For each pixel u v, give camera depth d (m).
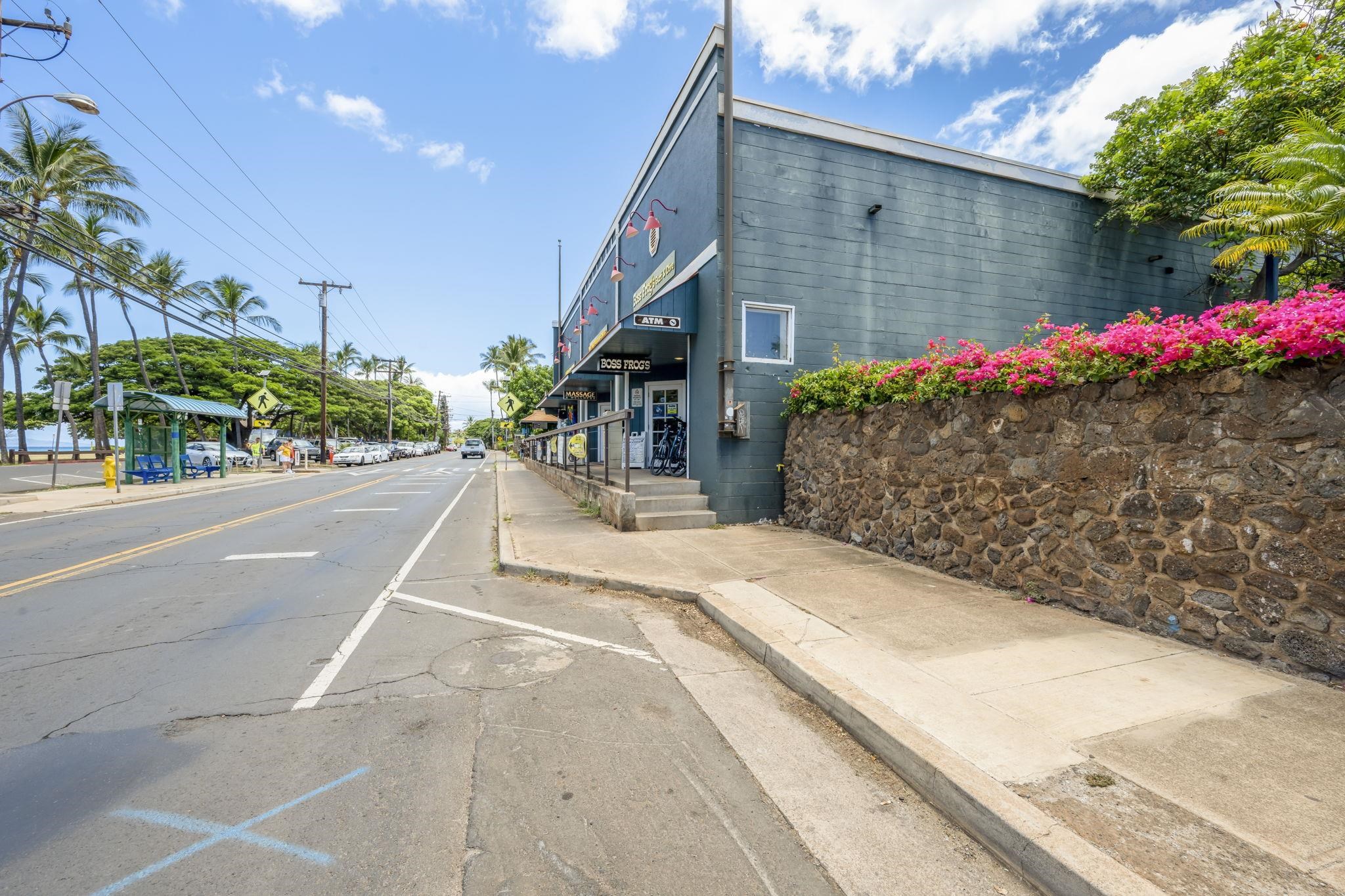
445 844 2.16
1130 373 4.07
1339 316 2.91
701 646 4.27
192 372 36.66
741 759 2.75
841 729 3.05
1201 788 2.26
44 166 22.94
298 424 57.00
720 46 8.95
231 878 1.97
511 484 18.48
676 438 11.31
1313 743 2.56
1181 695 3.04
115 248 26.70
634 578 5.77
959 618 4.41
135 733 3.00
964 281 10.31
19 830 2.23
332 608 5.20
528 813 2.34
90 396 33.56
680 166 10.58
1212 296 11.98
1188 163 10.51
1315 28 9.91
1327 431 3.09
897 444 6.62
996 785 2.27
